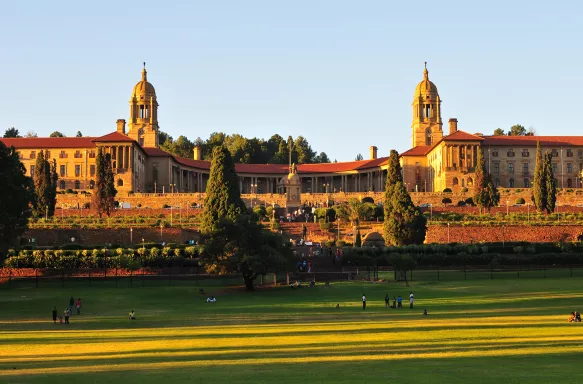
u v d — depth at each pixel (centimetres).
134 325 6869
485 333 5959
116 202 19562
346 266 12394
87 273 11350
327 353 5053
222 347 5388
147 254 11806
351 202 17525
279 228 16688
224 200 12494
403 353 5019
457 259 12250
